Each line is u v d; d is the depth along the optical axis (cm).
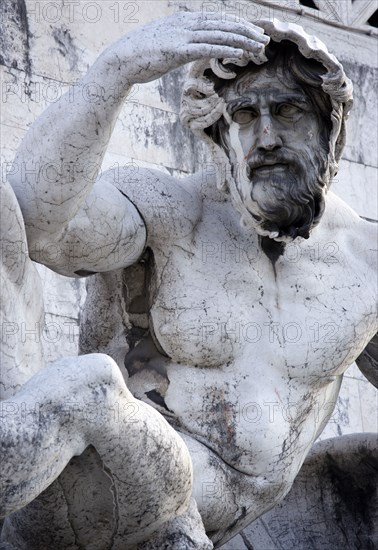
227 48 1159
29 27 1480
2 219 1159
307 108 1248
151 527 1180
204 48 1162
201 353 1260
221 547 1384
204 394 1260
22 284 1181
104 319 1293
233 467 1260
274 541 1396
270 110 1244
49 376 1130
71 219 1202
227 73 1245
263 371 1269
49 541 1189
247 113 1249
